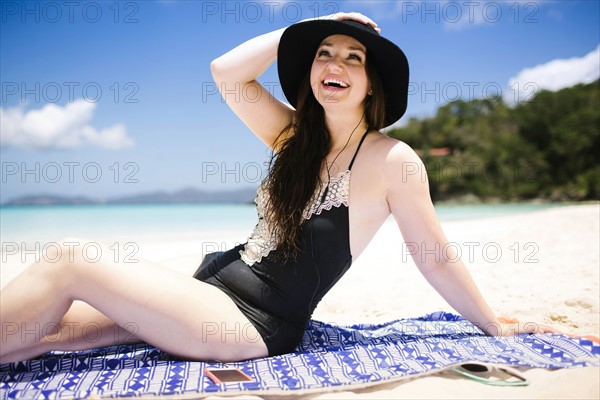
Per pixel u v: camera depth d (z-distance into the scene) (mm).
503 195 52594
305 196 2953
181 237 13375
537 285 5305
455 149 54938
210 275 2998
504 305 4547
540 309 4320
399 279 6336
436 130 56156
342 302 5145
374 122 3172
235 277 2869
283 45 3230
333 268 2912
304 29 3146
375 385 2527
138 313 2576
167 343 2668
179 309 2613
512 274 5996
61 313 2527
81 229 18547
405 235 3059
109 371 2539
